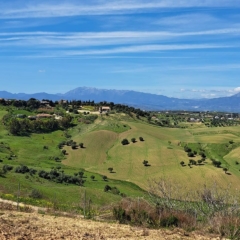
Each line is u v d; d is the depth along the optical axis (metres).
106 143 123.62
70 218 15.45
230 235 12.84
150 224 14.84
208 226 14.12
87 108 194.00
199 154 107.50
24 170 69.19
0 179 40.81
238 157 104.19
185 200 16.09
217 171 84.75
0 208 18.23
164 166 95.69
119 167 98.50
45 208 20.16
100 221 15.14
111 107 196.25
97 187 70.94
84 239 10.72
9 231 10.88
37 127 140.88
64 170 89.88
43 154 109.12
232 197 15.00
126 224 14.66
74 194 44.06
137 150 112.75
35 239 10.23
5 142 118.19
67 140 126.06
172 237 11.96
